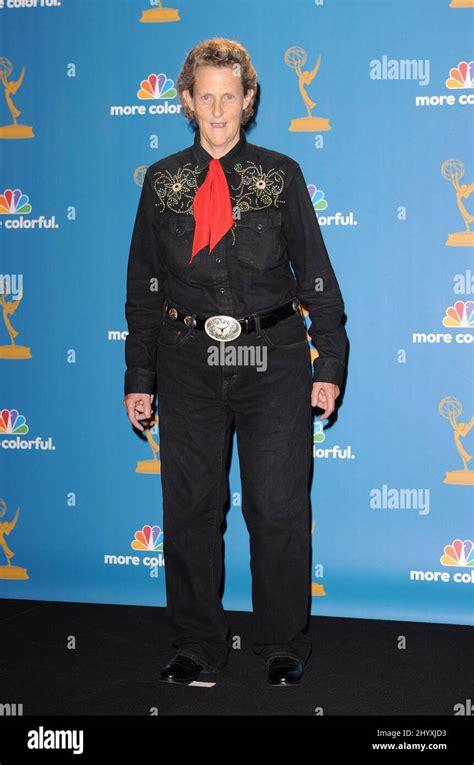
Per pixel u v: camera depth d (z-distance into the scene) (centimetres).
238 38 312
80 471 335
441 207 303
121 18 321
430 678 257
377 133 305
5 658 276
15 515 339
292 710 234
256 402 252
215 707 236
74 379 333
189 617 262
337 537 317
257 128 313
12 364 337
